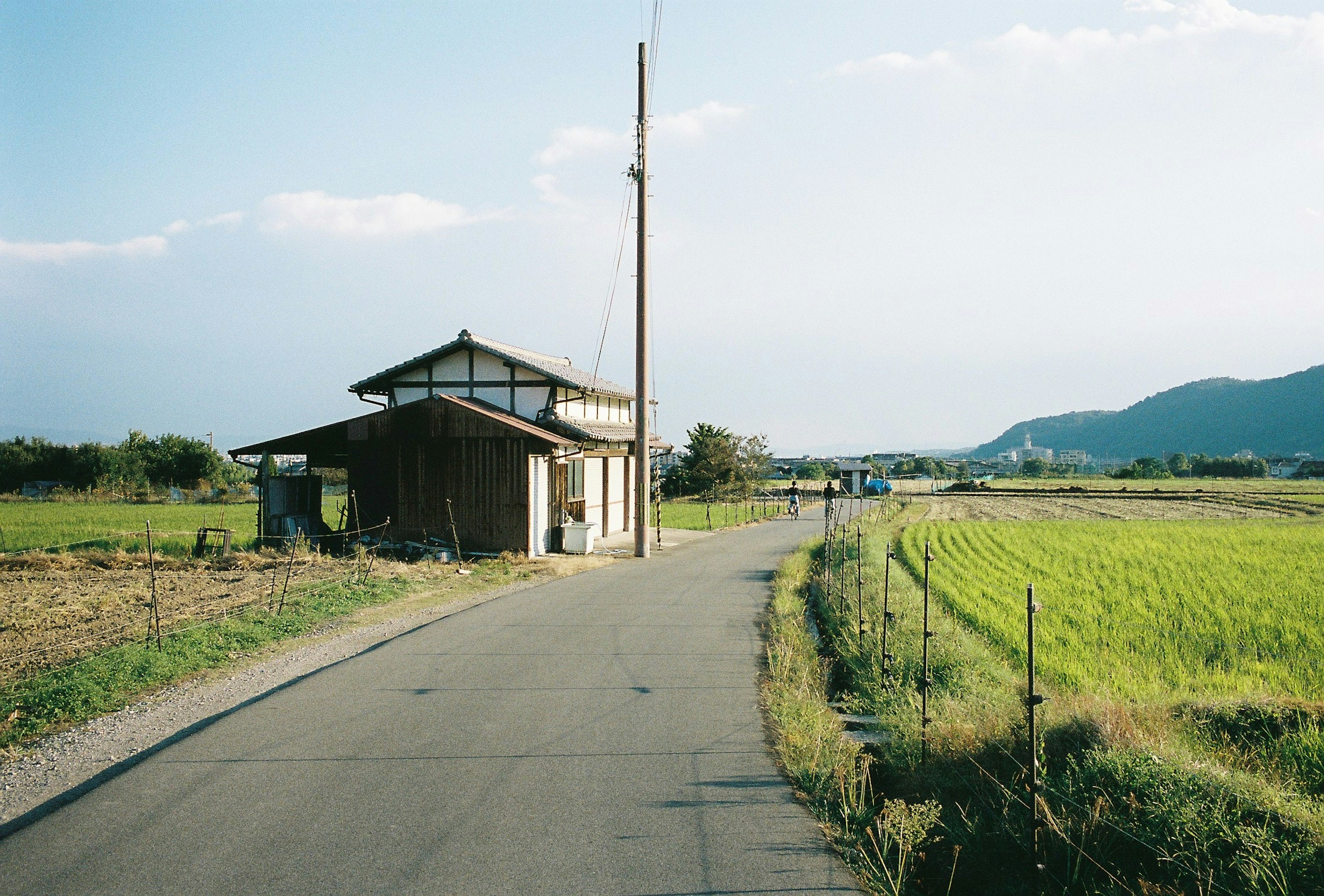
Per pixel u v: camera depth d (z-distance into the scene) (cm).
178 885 445
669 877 454
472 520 2016
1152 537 2636
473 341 2402
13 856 480
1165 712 653
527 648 1027
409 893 436
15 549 2005
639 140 2088
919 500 5800
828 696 897
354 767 621
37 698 793
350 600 1343
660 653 1002
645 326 2114
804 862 474
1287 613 1266
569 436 2350
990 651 1000
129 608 1275
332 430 2108
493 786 584
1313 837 455
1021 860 516
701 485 5372
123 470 5128
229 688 861
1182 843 471
